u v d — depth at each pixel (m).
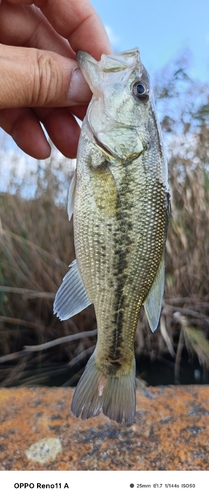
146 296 0.14
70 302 0.13
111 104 0.13
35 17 0.16
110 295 0.13
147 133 0.13
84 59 0.13
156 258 0.13
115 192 0.13
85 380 0.13
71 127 0.18
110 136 0.13
